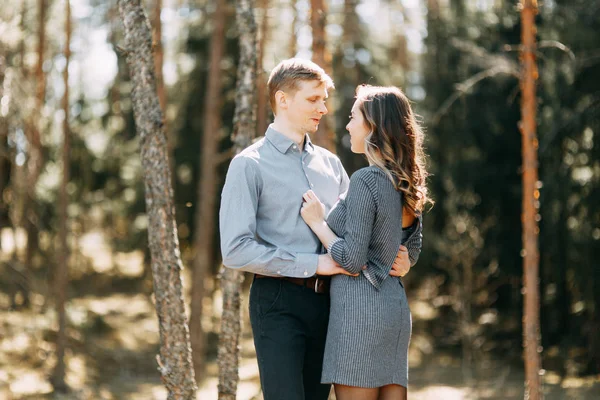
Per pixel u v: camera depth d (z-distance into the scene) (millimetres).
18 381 13898
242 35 5629
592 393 13227
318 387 3109
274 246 2941
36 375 14477
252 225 2883
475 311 17797
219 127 18234
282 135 3018
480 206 17125
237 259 2846
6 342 15250
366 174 2814
